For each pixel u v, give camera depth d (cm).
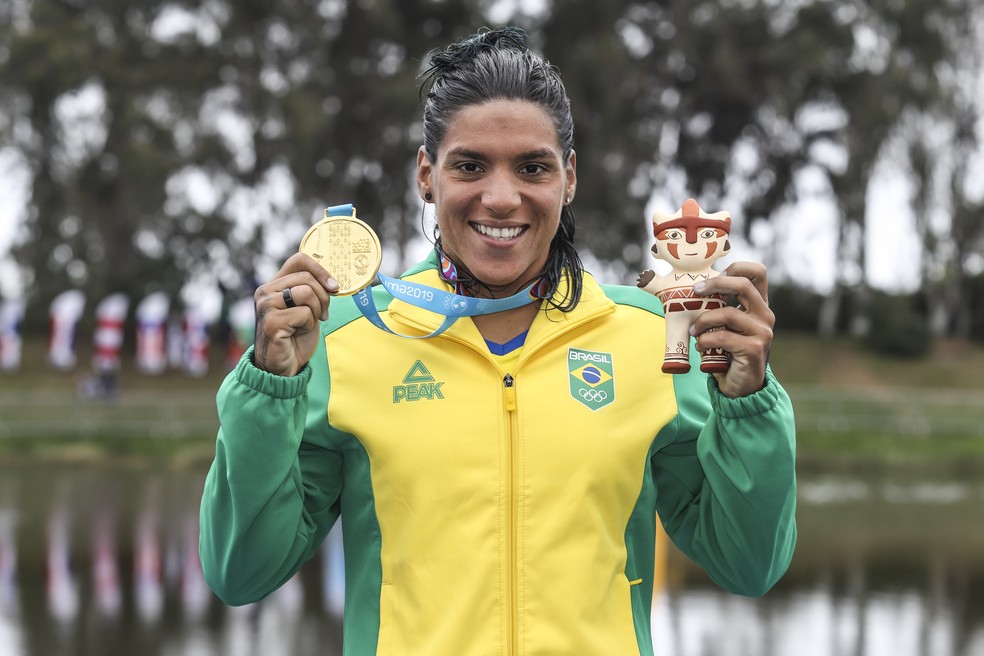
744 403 210
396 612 219
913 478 2023
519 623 212
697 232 218
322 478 233
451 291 235
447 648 212
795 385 3112
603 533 219
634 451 224
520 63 221
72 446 2298
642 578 230
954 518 1427
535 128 217
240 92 2992
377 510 224
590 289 236
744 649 725
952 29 3356
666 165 3409
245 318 2145
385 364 228
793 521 229
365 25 3070
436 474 219
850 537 1247
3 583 959
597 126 3095
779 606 860
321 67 3078
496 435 220
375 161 3222
